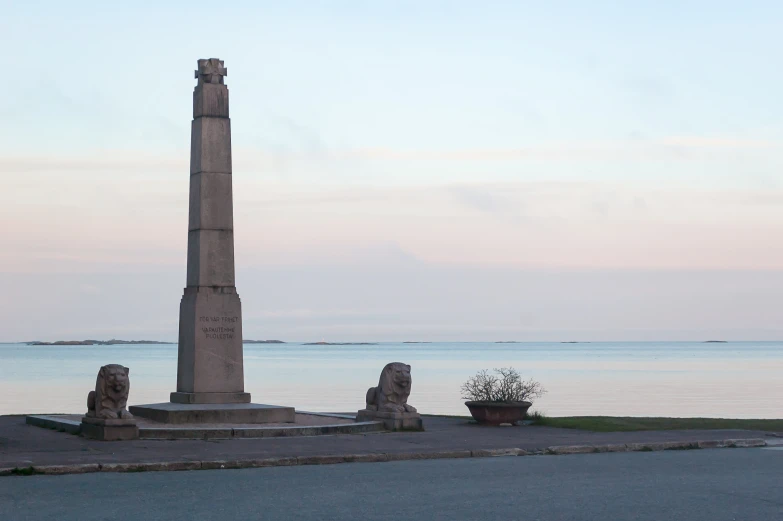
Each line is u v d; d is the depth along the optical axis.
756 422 29.08
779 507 14.45
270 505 14.06
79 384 66.88
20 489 15.25
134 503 14.08
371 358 191.62
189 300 28.22
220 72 28.84
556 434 25.31
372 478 17.03
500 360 164.75
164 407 26.23
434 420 30.25
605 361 155.88
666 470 18.56
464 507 14.09
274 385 68.12
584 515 13.60
